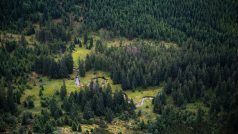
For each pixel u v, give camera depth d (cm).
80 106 19950
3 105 18500
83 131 17462
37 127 16812
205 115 19488
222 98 19950
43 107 19800
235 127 12838
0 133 16625
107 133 17550
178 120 18762
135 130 18738
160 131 18375
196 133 17412
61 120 17800
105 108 19950
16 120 17838
